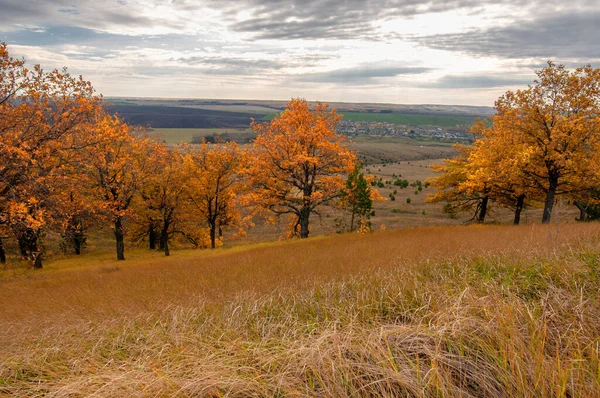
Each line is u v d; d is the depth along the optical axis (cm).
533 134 2075
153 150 3061
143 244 4103
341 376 277
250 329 489
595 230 1025
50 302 1032
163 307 682
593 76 1908
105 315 695
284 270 1016
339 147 2903
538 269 579
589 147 1983
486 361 283
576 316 351
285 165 2784
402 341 329
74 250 3425
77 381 328
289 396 270
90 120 2088
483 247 902
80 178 2002
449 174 3067
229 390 275
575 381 242
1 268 2138
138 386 304
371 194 3094
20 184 1523
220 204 3703
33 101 1664
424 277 667
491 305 400
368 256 1073
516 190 2461
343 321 452
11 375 387
